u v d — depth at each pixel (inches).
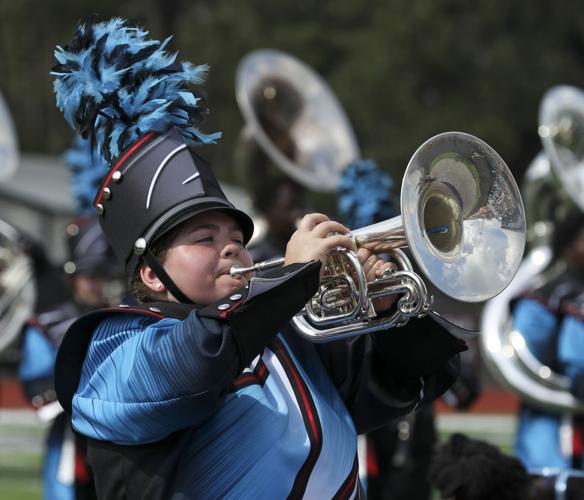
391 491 717.3
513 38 3521.2
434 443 728.3
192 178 319.3
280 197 757.9
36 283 874.8
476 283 316.8
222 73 3629.4
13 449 1295.5
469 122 3403.1
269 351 326.6
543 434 764.6
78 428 323.9
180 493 307.7
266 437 309.3
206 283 317.7
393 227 323.3
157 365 297.9
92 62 335.6
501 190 326.3
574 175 935.0
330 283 328.8
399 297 331.6
